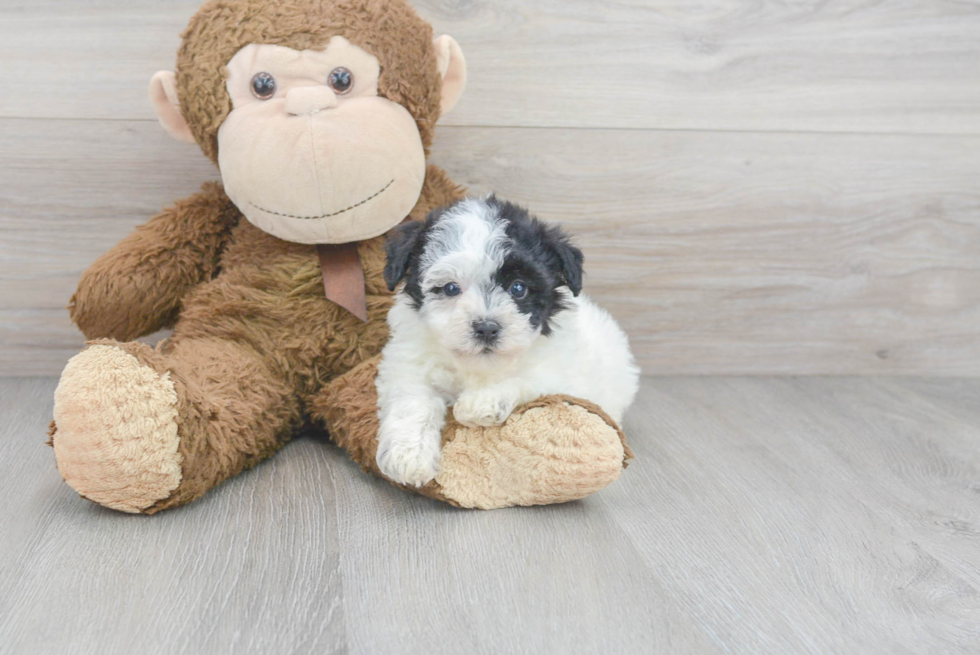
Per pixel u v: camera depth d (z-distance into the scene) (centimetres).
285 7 184
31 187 228
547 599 131
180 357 184
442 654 116
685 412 234
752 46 243
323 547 147
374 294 202
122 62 223
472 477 163
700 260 258
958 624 129
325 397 193
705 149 249
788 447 209
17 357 240
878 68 249
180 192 234
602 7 235
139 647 116
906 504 176
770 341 268
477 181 244
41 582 132
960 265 267
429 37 197
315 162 179
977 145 258
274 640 118
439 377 175
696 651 119
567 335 178
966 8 247
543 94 239
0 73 219
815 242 260
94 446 145
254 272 201
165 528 152
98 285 199
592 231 252
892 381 270
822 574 143
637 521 162
